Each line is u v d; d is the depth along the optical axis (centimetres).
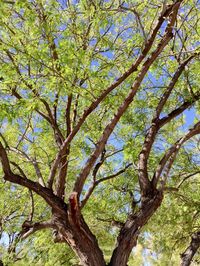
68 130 859
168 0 755
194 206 1075
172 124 1010
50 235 1089
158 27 690
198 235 993
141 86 928
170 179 1095
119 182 1041
